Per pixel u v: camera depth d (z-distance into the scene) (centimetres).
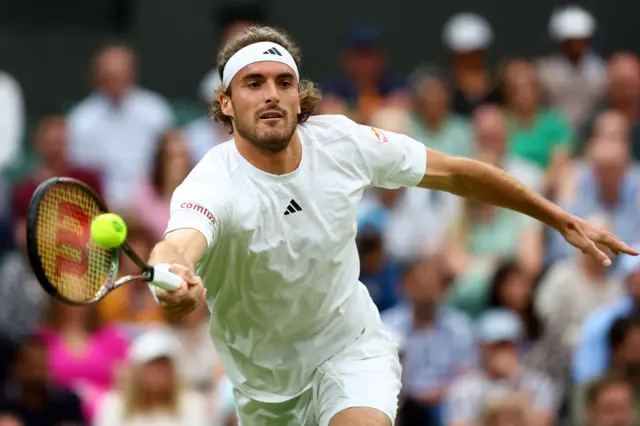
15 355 3766
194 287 1822
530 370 3950
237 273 2141
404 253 4456
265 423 2347
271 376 2284
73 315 3922
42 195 1812
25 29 5641
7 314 4122
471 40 5131
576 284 4031
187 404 3634
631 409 3575
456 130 4816
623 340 3653
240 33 2184
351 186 2177
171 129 4959
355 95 5066
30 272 4225
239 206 2075
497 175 2300
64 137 4688
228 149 2133
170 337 3916
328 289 2192
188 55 5675
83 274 1858
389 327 3950
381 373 2255
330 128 2198
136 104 4938
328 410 2227
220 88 2191
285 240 2119
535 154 4916
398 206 4519
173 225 2000
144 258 4106
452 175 2294
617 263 4062
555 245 4384
